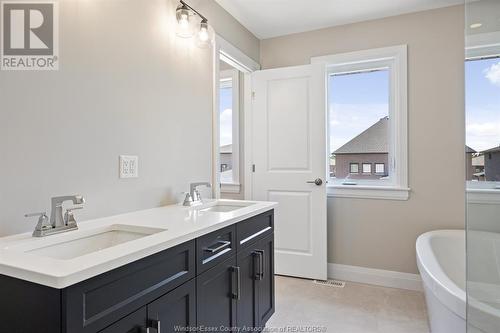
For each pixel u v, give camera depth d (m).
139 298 0.95
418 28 2.61
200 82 2.19
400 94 2.66
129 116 1.60
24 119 1.15
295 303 2.37
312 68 2.85
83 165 1.37
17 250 0.97
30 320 0.78
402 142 2.66
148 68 1.73
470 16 1.78
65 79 1.29
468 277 1.48
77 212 1.34
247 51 2.89
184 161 2.02
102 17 1.46
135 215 1.52
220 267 1.39
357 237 2.83
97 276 0.82
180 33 1.90
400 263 2.69
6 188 1.09
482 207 1.56
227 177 3.38
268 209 1.89
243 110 3.22
